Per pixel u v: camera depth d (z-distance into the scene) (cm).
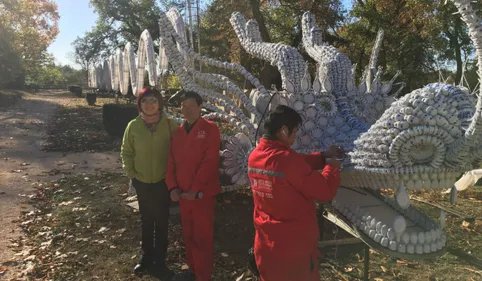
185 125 344
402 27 1673
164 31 464
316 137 368
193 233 347
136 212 546
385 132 263
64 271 385
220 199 584
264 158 234
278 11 2025
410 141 253
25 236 470
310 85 385
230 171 424
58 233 475
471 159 251
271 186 230
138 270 380
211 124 339
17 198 617
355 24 1781
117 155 970
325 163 270
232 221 509
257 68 1981
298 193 230
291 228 231
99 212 547
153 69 1232
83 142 1141
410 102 255
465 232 475
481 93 228
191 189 325
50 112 2111
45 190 656
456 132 250
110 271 387
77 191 646
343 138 356
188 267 385
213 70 1342
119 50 2280
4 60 2859
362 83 412
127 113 1167
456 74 1616
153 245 392
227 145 424
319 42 501
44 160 906
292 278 236
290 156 228
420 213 285
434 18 1443
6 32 2730
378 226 267
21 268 392
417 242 256
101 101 2966
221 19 1956
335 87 400
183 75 470
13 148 1048
